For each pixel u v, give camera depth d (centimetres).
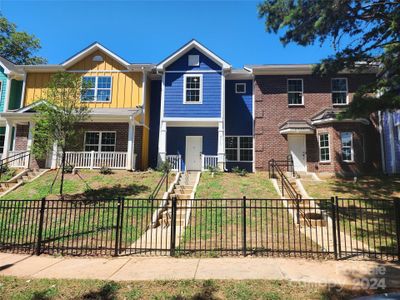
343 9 1006
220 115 1805
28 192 1295
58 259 679
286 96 1855
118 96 1905
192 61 1875
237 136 1950
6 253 727
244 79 2006
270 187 1346
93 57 1952
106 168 1591
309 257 674
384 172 1681
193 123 1867
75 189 1332
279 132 1816
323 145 1708
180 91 1844
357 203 1164
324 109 1791
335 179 1531
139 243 799
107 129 1831
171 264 632
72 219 1005
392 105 964
